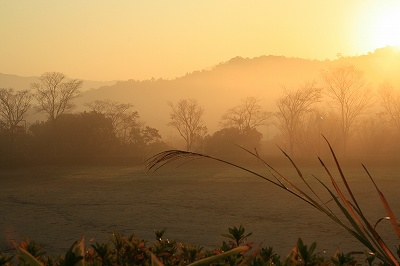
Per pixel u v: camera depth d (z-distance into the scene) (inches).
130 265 148.9
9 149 4104.3
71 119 4249.5
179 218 1185.4
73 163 4010.8
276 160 3663.9
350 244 791.7
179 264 154.3
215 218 1176.2
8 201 1643.7
